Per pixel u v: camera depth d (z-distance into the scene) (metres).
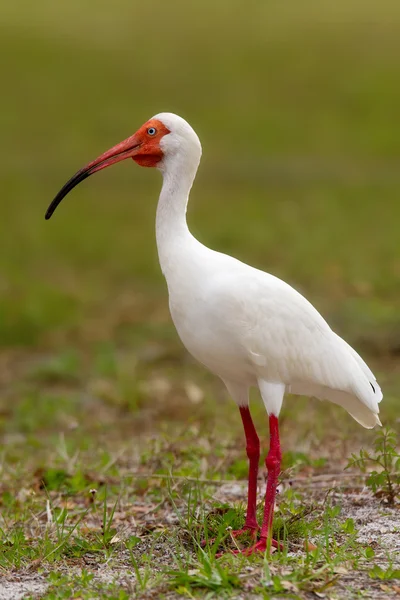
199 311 6.79
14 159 30.02
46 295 18.45
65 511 7.66
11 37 41.28
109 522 7.30
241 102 34.53
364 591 5.89
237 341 6.75
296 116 33.31
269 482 6.78
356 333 14.63
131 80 36.69
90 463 9.60
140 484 8.70
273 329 6.79
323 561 6.38
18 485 9.15
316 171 28.58
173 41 41.44
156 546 7.05
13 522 7.98
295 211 24.55
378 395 7.30
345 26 42.53
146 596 5.94
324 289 17.78
